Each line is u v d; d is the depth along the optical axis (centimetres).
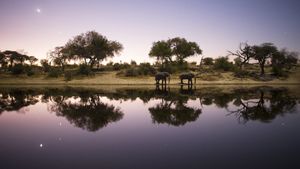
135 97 2678
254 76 6662
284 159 698
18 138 967
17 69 7212
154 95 2922
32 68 7819
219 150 785
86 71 6788
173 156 729
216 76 6569
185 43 8475
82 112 1633
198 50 8725
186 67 7600
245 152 764
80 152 777
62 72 7169
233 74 6775
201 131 1052
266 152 763
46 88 4491
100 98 2570
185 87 4722
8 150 808
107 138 945
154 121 1290
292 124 1187
